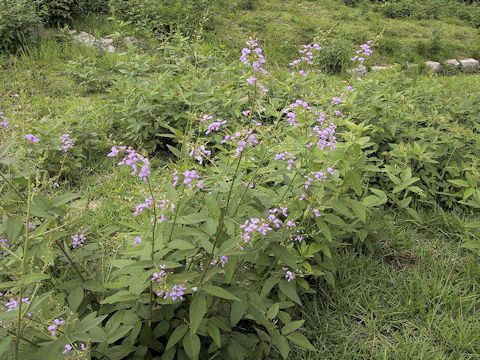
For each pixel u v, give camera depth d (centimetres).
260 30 941
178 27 763
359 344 245
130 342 192
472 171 346
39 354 157
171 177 190
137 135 424
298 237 237
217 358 213
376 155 412
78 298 196
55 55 662
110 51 710
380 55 940
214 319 189
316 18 1102
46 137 360
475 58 1030
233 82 466
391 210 362
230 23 940
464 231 341
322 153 229
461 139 406
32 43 670
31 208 180
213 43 813
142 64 511
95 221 312
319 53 791
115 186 371
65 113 471
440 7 1377
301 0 1289
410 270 305
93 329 172
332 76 770
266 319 202
